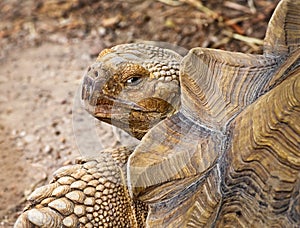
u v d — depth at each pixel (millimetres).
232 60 1446
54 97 1999
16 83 2045
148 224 1413
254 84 1438
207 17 2068
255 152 1395
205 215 1396
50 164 1857
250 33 2008
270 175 1384
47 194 1491
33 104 1991
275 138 1390
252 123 1403
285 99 1394
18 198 1798
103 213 1499
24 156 1879
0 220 1762
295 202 1370
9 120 1960
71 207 1485
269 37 1482
